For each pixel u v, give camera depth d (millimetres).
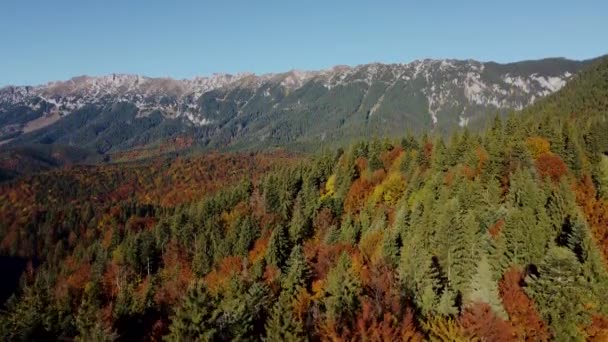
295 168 173000
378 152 143875
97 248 167500
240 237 117062
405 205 88125
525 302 50844
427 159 120188
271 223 120438
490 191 83062
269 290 68500
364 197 118062
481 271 62531
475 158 101188
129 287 99188
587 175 88062
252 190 169625
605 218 70938
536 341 48625
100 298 108000
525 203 71188
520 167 88562
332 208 117875
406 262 65438
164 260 137625
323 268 79250
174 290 97188
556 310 48906
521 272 58688
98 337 57469
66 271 155375
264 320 59625
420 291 56938
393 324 48562
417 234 73438
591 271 51188
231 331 50094
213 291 77625
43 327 66500
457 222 66812
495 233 68000
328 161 153875
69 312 73062
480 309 51812
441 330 48531
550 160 91312
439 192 89125
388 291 56281
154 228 165000
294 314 56281
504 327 48906
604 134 102812
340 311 53031
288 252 94062
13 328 68250
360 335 48312
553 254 51562
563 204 68625
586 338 48188
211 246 126812
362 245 84562
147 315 78375
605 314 48938
